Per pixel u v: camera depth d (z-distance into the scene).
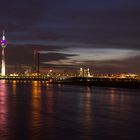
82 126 37.47
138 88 196.75
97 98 93.12
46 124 38.81
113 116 48.06
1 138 30.06
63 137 30.69
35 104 68.94
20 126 37.00
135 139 29.94
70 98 91.75
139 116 48.09
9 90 147.62
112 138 30.39
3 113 50.34
